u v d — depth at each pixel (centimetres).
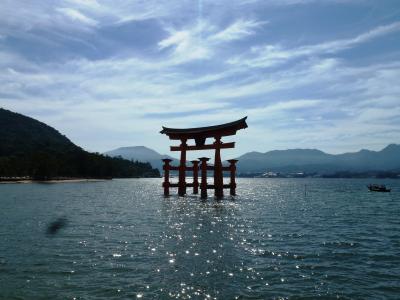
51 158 15900
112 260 1747
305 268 1650
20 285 1381
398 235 2595
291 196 7719
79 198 6162
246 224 3025
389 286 1416
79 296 1270
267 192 9462
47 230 2614
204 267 1634
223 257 1827
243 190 10594
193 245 2112
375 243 2277
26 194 7150
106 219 3275
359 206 5306
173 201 5222
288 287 1387
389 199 7050
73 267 1622
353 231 2777
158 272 1553
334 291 1351
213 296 1277
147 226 2850
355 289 1377
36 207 4431
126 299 1245
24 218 3306
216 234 2506
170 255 1856
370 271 1622
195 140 5553
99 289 1340
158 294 1292
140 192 8300
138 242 2186
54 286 1372
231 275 1522
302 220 3412
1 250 1942
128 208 4322
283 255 1897
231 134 5056
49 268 1603
